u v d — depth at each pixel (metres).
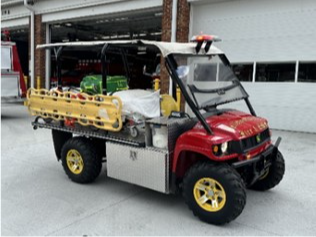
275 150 3.81
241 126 3.42
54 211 3.60
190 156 3.56
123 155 3.82
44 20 14.38
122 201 3.89
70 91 4.68
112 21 15.17
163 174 3.49
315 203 3.89
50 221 3.36
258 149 3.50
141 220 3.41
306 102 8.32
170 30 10.13
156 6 10.66
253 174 3.41
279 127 8.79
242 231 3.20
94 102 3.98
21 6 15.38
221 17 9.53
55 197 3.99
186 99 3.40
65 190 4.23
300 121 8.45
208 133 3.25
